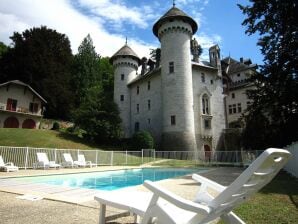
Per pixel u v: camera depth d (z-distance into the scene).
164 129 33.38
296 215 4.55
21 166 15.29
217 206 2.47
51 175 12.39
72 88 54.72
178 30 35.06
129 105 43.06
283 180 10.66
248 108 22.55
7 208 5.02
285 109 19.81
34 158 16.41
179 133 31.92
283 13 19.72
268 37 21.14
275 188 8.17
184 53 34.47
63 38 54.03
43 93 43.88
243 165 22.52
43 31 50.53
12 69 44.06
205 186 3.64
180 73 33.72
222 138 36.62
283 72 19.36
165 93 34.12
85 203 5.47
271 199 6.22
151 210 2.74
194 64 36.09
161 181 10.37
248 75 23.59
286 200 6.08
